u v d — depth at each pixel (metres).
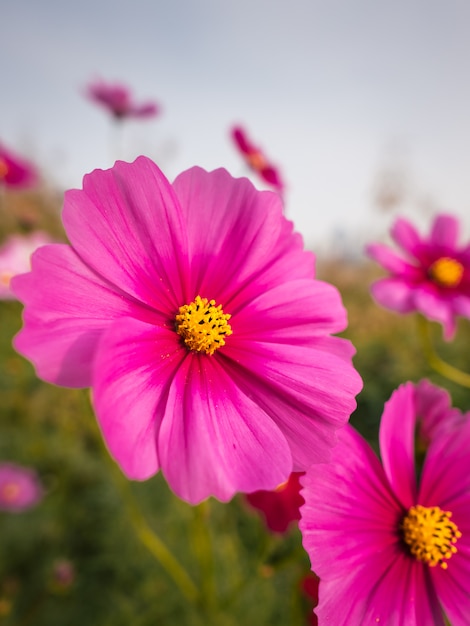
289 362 0.11
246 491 0.09
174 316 0.12
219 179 0.12
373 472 0.12
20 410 0.41
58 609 0.32
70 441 0.40
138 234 0.11
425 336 0.25
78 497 0.38
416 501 0.13
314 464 0.10
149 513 0.34
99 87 0.39
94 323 0.09
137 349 0.10
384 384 0.50
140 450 0.09
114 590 0.32
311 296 0.12
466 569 0.12
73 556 0.35
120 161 0.11
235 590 0.19
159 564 0.31
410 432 0.13
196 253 0.12
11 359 0.41
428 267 0.28
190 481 0.09
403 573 0.12
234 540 0.32
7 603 0.31
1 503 0.34
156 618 0.29
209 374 0.11
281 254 0.13
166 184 0.11
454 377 0.25
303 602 0.19
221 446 0.10
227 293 0.12
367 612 0.11
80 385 0.08
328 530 0.11
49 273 0.09
